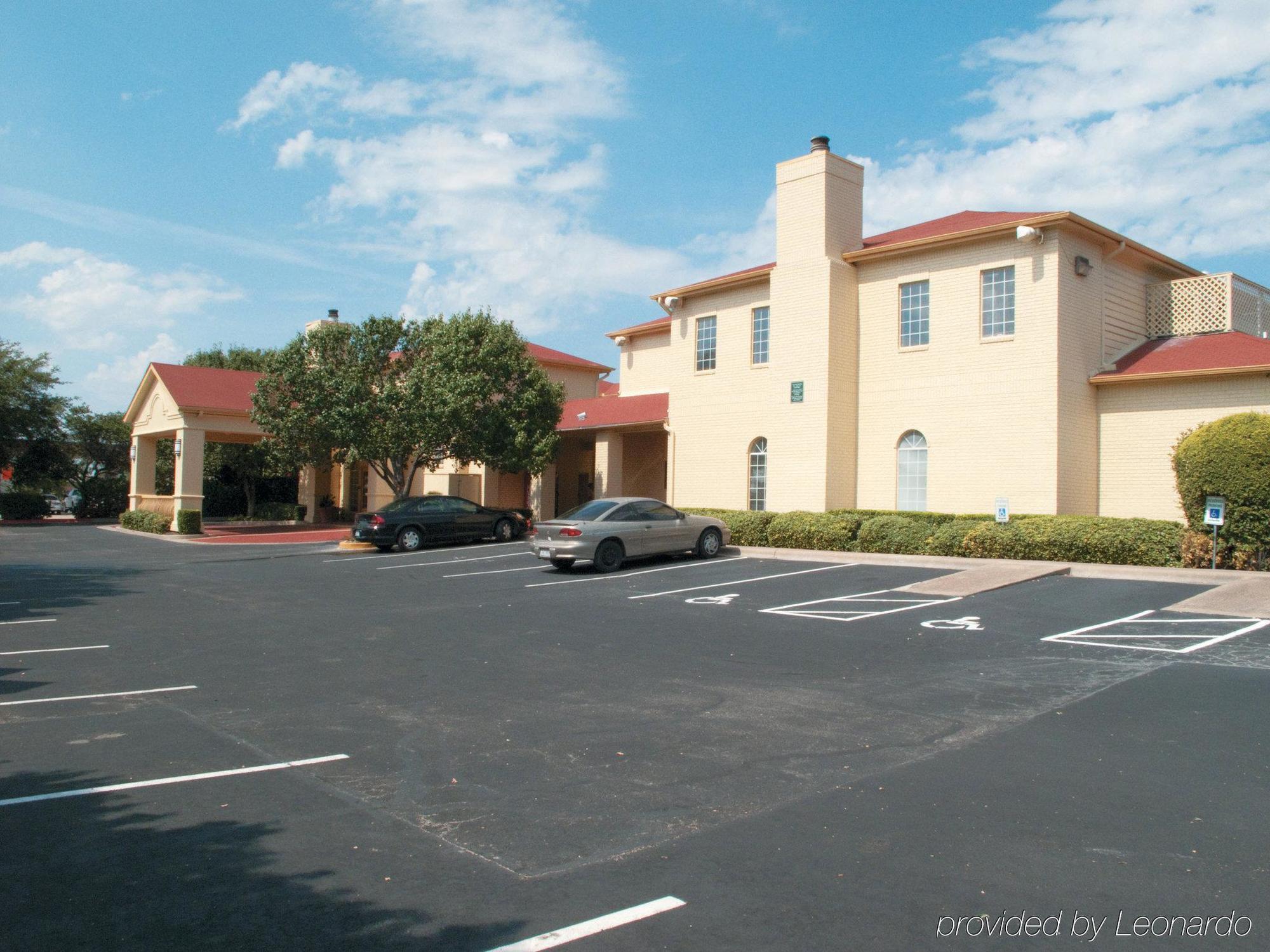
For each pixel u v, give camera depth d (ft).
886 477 69.87
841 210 72.79
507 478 107.24
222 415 102.17
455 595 49.62
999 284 63.82
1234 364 56.70
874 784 18.95
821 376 70.69
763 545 68.85
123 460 150.00
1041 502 60.29
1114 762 20.12
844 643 34.40
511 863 15.24
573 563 61.31
